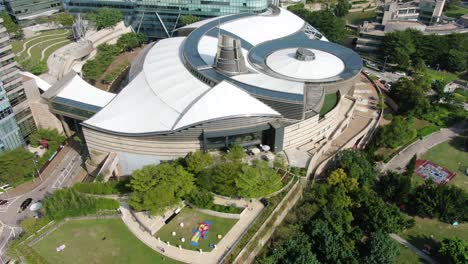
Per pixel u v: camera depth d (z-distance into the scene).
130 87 131.62
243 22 192.25
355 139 138.62
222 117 111.75
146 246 90.31
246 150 121.88
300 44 172.38
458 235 105.06
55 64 183.00
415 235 105.31
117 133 113.56
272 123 117.94
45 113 137.12
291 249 94.56
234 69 133.50
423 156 139.62
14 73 125.12
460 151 142.25
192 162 105.38
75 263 86.06
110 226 95.69
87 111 127.94
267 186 100.94
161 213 93.38
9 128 125.25
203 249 89.44
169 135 112.19
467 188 122.69
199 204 99.00
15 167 114.00
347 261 91.38
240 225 96.50
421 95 161.00
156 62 150.25
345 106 152.75
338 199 106.62
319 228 97.94
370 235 102.00
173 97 122.75
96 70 178.88
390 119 159.88
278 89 123.94
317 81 137.88
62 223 96.44
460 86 191.75
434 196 109.88
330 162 126.62
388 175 117.12
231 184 101.38
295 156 122.19
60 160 128.50
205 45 163.50
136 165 122.94
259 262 92.25
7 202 109.38
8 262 88.00
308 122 122.81
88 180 118.19
